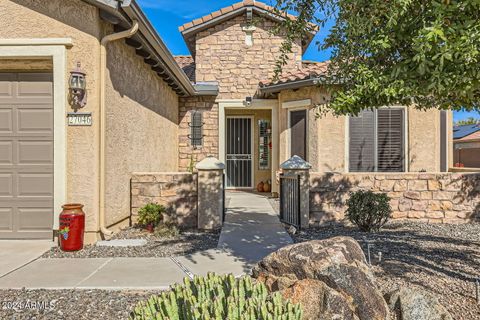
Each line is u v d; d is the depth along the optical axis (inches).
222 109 525.3
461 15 114.3
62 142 247.6
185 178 317.1
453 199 329.7
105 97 259.3
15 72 262.5
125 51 304.2
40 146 261.7
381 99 153.4
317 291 115.9
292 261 132.1
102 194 255.0
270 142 583.8
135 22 257.8
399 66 130.2
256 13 511.8
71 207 237.3
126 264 209.0
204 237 281.7
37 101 261.7
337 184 327.9
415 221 331.0
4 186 261.4
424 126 410.6
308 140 436.8
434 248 235.9
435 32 108.9
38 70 262.2
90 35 249.9
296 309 98.4
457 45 108.3
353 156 420.2
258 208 399.9
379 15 135.0
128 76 312.5
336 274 120.8
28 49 246.5
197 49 527.2
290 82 421.7
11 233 260.2
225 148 563.2
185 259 219.5
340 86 179.5
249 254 229.1
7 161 261.7
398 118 417.4
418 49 113.4
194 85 501.7
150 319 96.4
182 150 529.3
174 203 316.8
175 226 305.0
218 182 309.7
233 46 524.7
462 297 151.9
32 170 261.4
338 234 286.0
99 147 253.6
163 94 440.5
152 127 391.2
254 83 522.9
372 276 126.6
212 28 527.8
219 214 307.4
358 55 158.1
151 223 295.4
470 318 132.9
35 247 242.8
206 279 120.3
